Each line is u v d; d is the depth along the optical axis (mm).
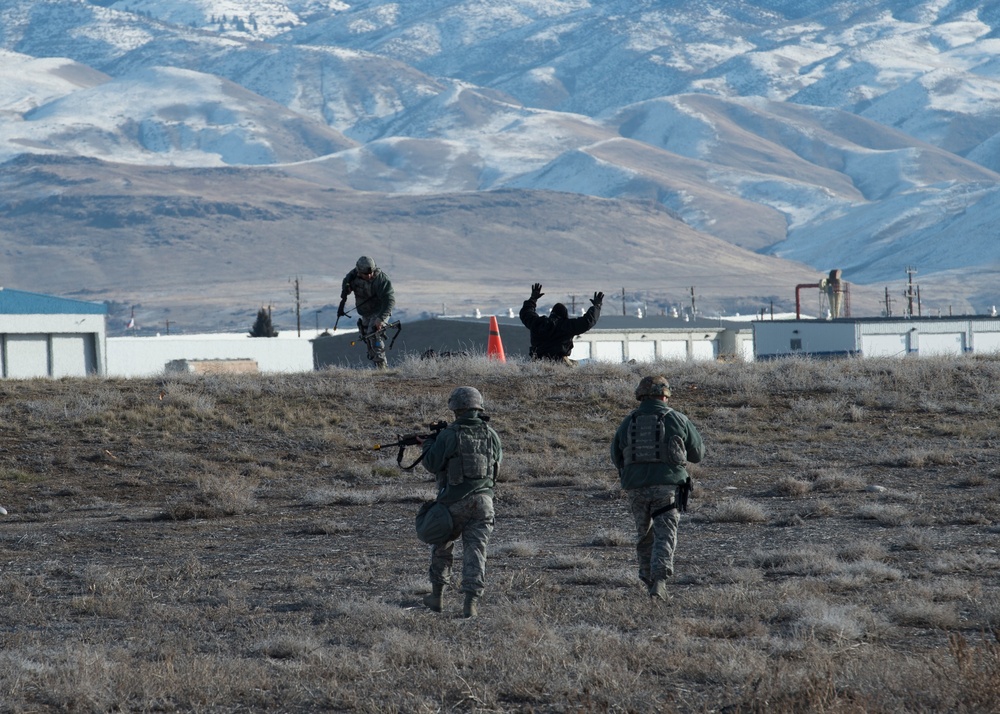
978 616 30766
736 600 32688
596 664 26141
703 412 79625
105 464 63500
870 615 30219
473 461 33594
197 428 71250
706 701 23953
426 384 84688
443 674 26188
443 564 34094
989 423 75812
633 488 35531
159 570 40281
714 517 49406
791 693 23328
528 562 41500
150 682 25547
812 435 73125
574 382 86250
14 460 63438
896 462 64000
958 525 46594
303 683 25734
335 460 65812
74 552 44875
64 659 27609
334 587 37906
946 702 22734
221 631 31859
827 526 47312
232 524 51062
